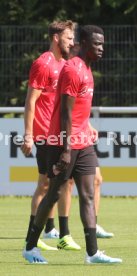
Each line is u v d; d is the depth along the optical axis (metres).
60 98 22.30
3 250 26.03
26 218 35.56
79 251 25.91
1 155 43.97
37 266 22.80
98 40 22.34
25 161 43.94
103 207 40.16
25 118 25.77
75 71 22.02
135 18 58.56
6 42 49.56
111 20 59.12
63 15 59.12
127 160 43.69
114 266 22.70
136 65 48.56
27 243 23.28
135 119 43.59
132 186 43.91
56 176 22.44
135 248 26.47
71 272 21.66
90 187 22.55
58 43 26.23
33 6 58.75
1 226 32.66
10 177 44.16
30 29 49.50
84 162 22.52
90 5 59.34
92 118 43.78
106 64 48.91
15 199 43.88
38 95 26.05
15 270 22.06
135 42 48.28
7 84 51.41
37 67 26.03
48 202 22.64
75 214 37.34
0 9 58.94
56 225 33.12
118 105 49.12
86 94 22.44
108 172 43.88
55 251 25.94
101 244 27.42
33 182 44.16
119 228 32.03
